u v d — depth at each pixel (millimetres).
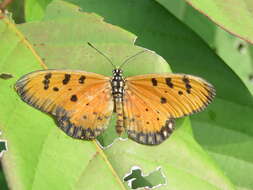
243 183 333
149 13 340
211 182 292
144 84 305
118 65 304
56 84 297
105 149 294
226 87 338
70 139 294
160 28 339
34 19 316
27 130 290
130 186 290
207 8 296
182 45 340
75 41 306
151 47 338
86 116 300
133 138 297
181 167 294
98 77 302
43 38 306
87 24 308
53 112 296
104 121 302
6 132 287
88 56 305
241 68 349
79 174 290
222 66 339
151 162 294
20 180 281
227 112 336
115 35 306
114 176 292
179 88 302
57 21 309
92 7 338
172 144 296
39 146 289
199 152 296
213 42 347
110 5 339
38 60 303
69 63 303
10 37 305
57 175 287
